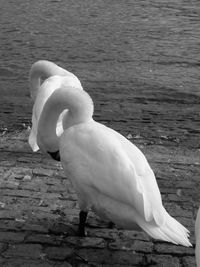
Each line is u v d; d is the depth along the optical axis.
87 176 4.44
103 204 4.42
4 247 4.70
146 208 4.11
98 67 13.77
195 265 4.51
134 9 25.44
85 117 4.95
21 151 6.93
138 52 15.87
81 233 4.91
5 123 8.45
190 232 5.00
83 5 26.67
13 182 5.93
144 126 8.48
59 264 4.49
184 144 7.47
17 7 25.94
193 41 17.83
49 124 5.21
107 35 18.88
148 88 11.34
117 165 4.33
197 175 6.30
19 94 10.82
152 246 4.79
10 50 16.09
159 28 20.42
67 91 5.00
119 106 9.83
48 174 6.18
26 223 5.09
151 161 6.71
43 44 17.16
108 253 4.67
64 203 5.51
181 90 11.16
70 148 4.58
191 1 28.05
